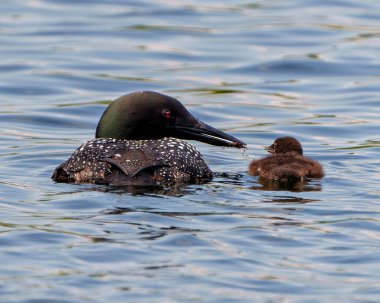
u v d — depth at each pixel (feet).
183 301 29.19
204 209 38.58
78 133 59.06
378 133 58.29
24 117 61.93
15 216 37.65
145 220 36.78
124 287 30.14
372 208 39.24
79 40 81.71
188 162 43.27
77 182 42.86
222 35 82.79
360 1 94.99
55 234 35.14
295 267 32.35
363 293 30.19
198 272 31.58
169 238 34.68
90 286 30.19
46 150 53.06
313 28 84.43
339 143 55.93
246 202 39.91
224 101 65.57
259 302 29.35
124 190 41.09
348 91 67.82
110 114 46.60
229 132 58.85
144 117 46.42
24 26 86.43
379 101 65.26
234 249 33.88
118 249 33.50
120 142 43.70
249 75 72.13
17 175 45.80
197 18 89.04
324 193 42.01
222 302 29.22
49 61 75.15
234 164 50.08
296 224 36.78
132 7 93.56
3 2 96.12
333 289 30.53
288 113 62.90
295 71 72.95
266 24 86.07
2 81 69.92
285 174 44.34
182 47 79.46
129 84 69.56
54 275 31.09
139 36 82.79
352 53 76.59
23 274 31.17
